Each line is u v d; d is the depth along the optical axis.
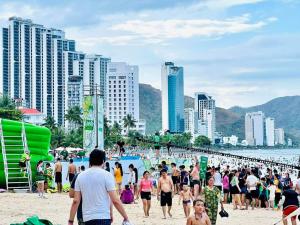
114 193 7.63
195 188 17.11
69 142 139.38
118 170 25.36
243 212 23.62
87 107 45.66
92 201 7.54
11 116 106.38
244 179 25.28
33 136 29.31
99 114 45.84
